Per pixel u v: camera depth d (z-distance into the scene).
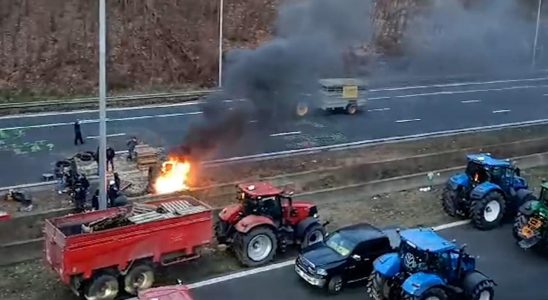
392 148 32.69
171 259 18.22
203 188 24.64
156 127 35.31
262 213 19.92
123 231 17.08
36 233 21.14
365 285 18.70
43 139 32.56
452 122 38.97
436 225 23.39
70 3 47.78
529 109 43.72
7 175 26.86
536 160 31.08
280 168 28.59
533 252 21.39
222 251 20.61
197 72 48.31
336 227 22.80
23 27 45.59
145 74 46.84
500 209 23.02
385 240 18.86
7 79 42.78
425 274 16.38
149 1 49.59
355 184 26.95
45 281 18.42
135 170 26.97
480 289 16.70
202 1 51.56
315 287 18.47
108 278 17.00
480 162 23.28
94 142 32.22
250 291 18.14
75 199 22.72
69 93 43.28
